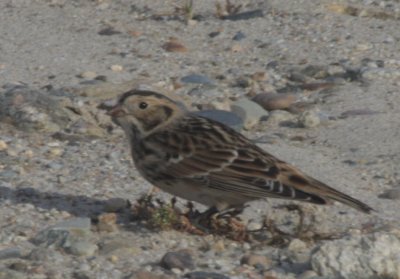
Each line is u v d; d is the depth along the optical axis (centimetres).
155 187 1209
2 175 1262
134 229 1109
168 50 1817
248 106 1538
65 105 1513
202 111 1511
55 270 1005
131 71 1720
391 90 1619
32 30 1902
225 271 1021
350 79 1683
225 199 1080
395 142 1412
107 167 1309
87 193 1217
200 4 2038
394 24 1927
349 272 1002
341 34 1872
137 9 2017
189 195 1093
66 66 1730
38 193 1209
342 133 1450
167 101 1116
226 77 1703
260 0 2034
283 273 1022
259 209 1183
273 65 1750
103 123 1488
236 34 1880
